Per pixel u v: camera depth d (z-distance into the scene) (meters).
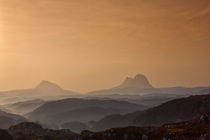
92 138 185.25
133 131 181.75
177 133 154.50
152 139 158.75
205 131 145.62
